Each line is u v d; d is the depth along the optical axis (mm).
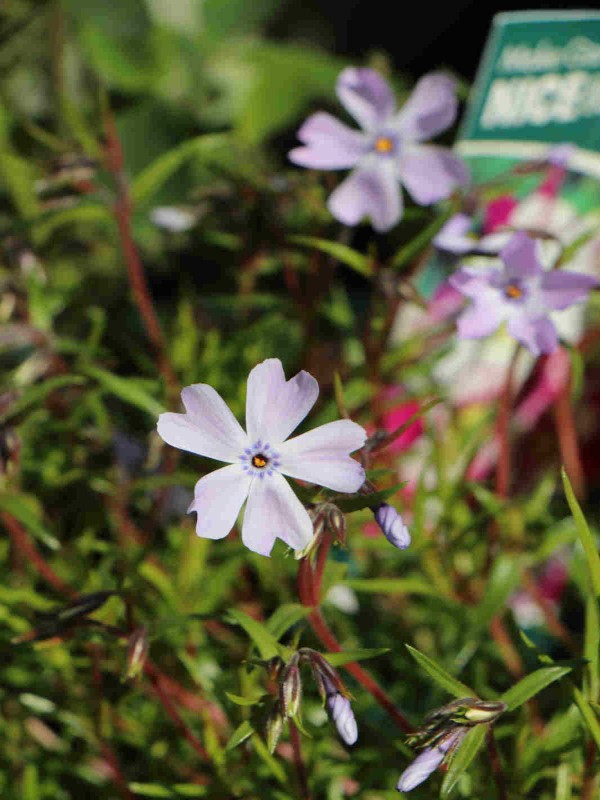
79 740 247
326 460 188
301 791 210
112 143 251
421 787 216
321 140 241
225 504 188
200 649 249
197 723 241
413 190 241
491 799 216
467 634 236
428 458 246
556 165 246
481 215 260
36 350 259
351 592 260
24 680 247
